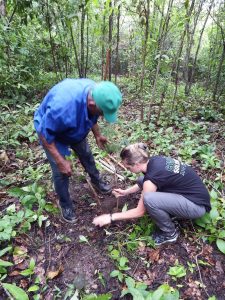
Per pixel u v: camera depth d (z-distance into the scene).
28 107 4.75
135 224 2.56
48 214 2.68
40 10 4.78
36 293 2.05
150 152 3.61
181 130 4.39
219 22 6.04
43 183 3.03
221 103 5.81
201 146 3.64
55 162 2.21
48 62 6.00
